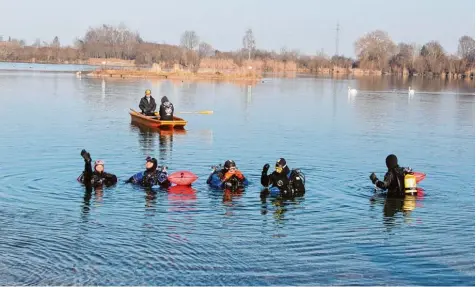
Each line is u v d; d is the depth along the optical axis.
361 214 12.59
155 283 8.83
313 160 18.84
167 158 18.59
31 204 12.75
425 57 110.31
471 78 104.88
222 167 15.30
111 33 136.75
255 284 8.89
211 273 9.23
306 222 11.93
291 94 49.47
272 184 14.27
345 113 34.44
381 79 92.31
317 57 125.38
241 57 117.62
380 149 21.52
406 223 12.01
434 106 40.94
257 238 10.88
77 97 40.50
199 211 12.52
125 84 57.16
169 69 96.19
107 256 9.81
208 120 29.50
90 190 14.06
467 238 11.11
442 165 18.70
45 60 126.75
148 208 12.65
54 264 9.43
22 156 18.22
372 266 9.66
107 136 22.98
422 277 9.26
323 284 8.95
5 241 10.39
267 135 24.30
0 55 128.62
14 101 36.19
